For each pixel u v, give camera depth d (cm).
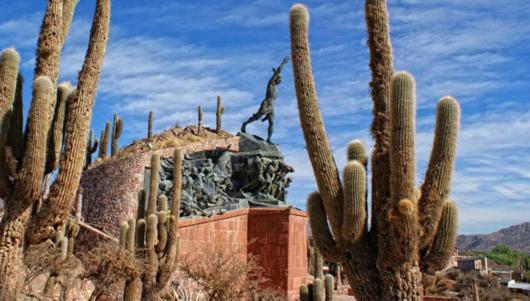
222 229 2423
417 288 752
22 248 813
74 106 857
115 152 4212
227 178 2742
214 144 3872
